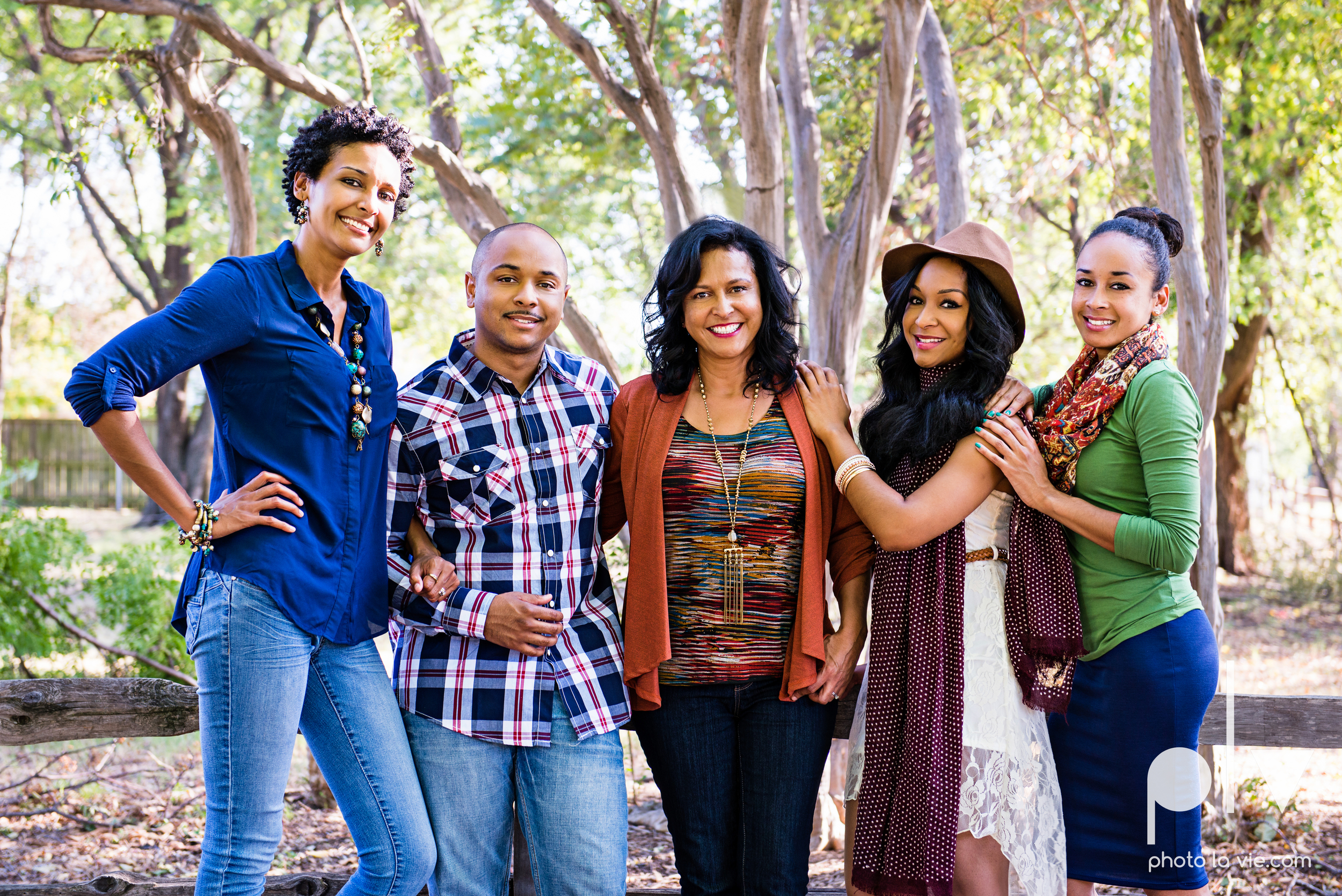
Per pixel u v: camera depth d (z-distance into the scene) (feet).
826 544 8.05
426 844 7.45
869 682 8.04
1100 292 7.89
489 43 20.45
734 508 7.75
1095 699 7.96
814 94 22.31
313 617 7.20
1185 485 7.47
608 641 8.01
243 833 7.13
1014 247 31.37
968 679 7.79
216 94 17.34
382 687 7.62
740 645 7.76
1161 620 7.73
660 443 7.90
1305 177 26.66
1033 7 21.25
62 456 70.03
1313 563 39.45
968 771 7.69
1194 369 14.34
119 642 20.44
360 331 7.65
